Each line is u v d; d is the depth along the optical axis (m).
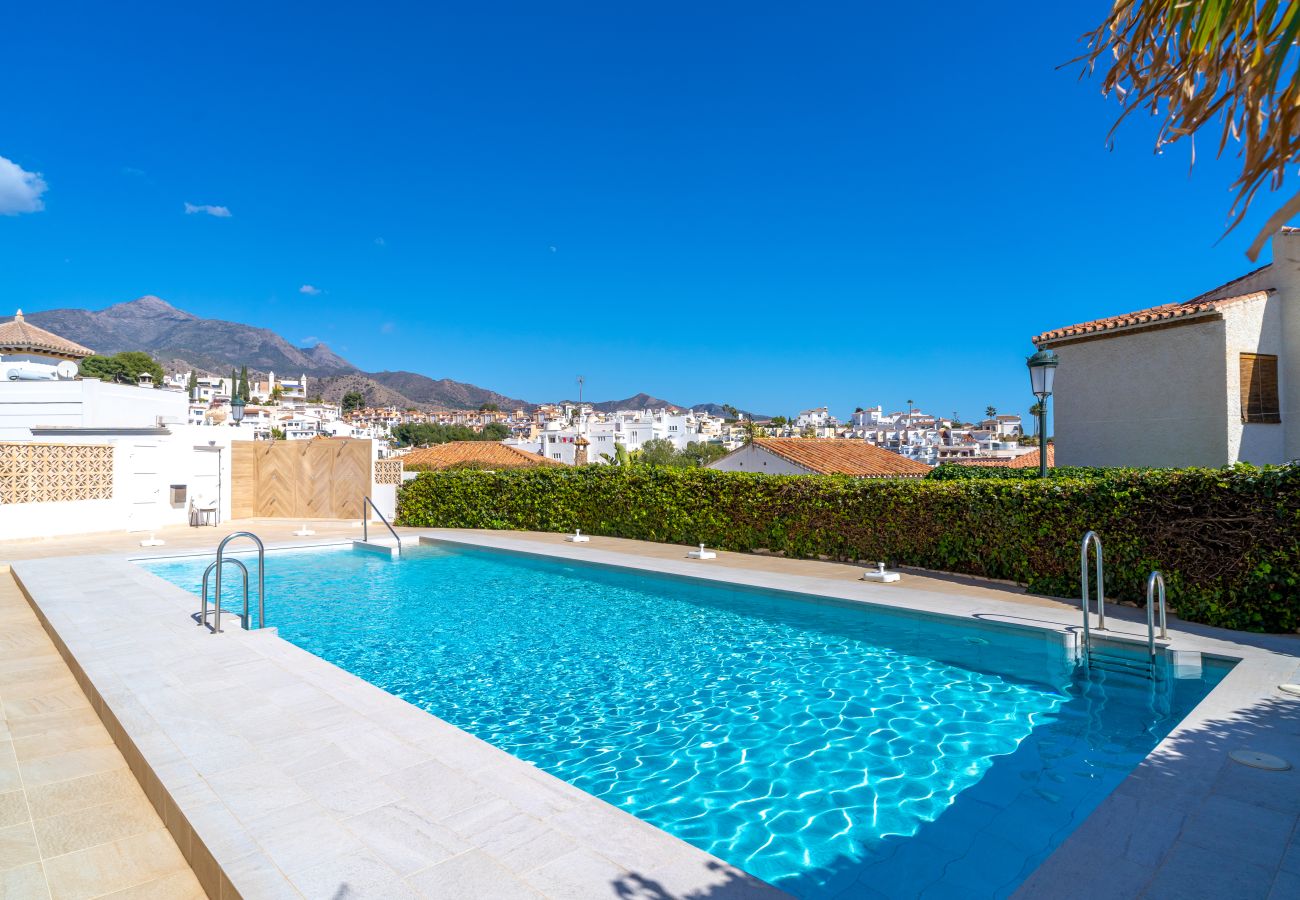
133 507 16.22
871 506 11.20
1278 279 13.48
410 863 2.86
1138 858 2.96
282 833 3.08
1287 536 6.66
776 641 8.00
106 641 6.44
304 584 11.62
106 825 3.48
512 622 9.12
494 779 3.66
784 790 4.46
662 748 5.19
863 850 3.73
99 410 20.38
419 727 4.38
